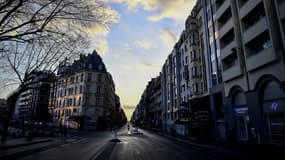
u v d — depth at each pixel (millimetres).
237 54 19719
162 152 14305
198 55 32031
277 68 14695
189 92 33688
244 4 18812
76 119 52438
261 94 16797
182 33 39812
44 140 22156
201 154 13273
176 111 42250
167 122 50281
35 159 10992
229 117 21719
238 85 20031
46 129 40781
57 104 63656
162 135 37844
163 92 55625
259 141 16531
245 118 19328
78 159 11086
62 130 32906
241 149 15734
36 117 61000
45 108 65250
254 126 17312
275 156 12000
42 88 21422
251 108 17781
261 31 16250
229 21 21875
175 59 43969
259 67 16656
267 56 15320
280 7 14031
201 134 26078
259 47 17906
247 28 19203
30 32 9148
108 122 65500
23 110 72188
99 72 57625
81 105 53781
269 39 16422
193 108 29797
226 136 22016
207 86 28031
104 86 58844
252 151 14453
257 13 18188
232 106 21375
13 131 25812
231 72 20797
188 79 34250
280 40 14680
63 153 13570
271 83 15703
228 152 14273
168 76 50375
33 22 9039
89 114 53812
